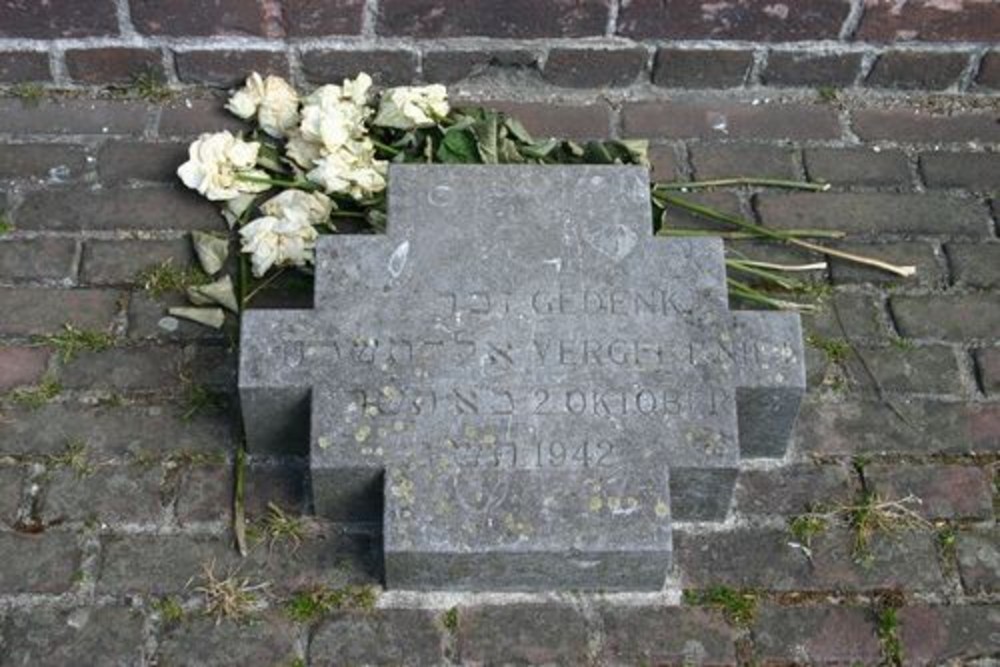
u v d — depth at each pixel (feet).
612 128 8.36
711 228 7.90
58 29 7.98
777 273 7.70
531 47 8.24
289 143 7.91
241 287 7.41
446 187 6.98
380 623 6.40
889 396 7.25
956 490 6.92
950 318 7.55
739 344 6.58
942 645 6.41
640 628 6.42
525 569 6.31
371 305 6.63
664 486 6.25
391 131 8.00
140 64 8.22
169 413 7.02
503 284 6.72
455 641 6.36
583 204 6.96
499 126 7.97
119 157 8.03
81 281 7.49
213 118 8.27
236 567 6.55
